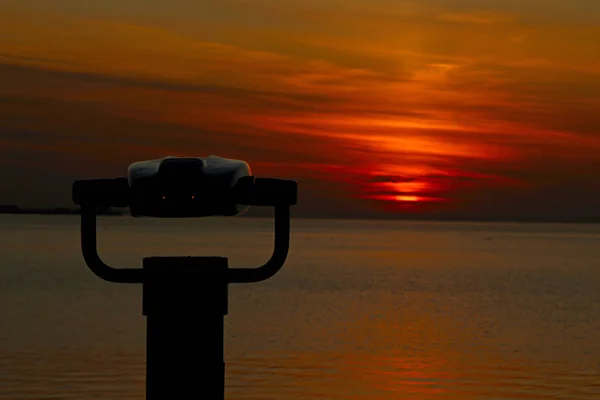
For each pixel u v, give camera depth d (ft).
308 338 118.73
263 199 13.21
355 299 185.16
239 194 13.03
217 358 13.02
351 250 511.40
